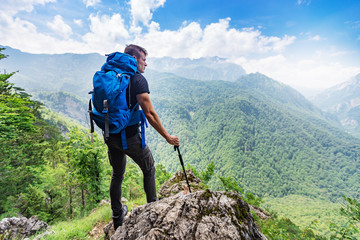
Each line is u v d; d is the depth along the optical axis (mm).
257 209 10805
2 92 13281
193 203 1798
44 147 20875
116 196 2262
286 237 3678
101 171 14055
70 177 16047
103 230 3195
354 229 2400
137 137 1804
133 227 1866
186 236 1539
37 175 19578
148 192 2109
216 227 1586
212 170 16234
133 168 17219
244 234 1628
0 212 15805
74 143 13789
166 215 1742
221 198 1863
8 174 16281
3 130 12242
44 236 3303
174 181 6852
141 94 1637
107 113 1556
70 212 19609
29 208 18047
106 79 1590
